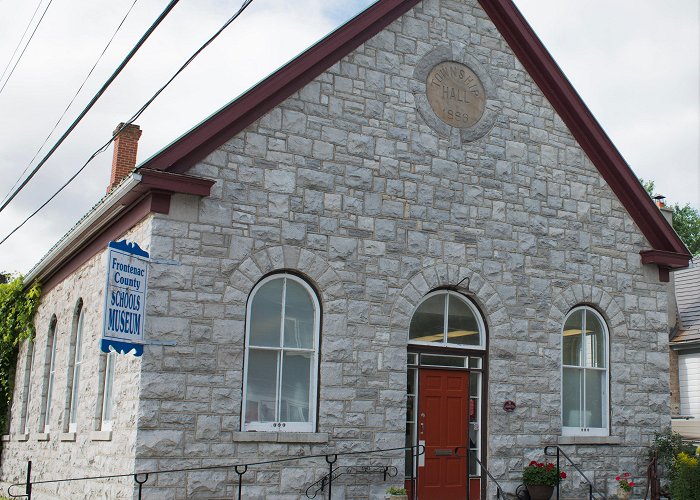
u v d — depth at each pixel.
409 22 15.52
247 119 13.62
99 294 15.27
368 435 13.77
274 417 13.28
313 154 14.10
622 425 16.56
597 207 17.11
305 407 13.58
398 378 14.20
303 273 13.74
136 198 13.16
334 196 14.17
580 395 16.45
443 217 15.18
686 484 15.20
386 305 14.33
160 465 12.12
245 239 13.29
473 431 15.16
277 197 13.66
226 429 12.66
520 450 15.22
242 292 13.12
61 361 17.66
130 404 12.48
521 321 15.68
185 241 12.84
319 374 13.62
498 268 15.60
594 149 17.25
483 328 15.45
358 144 14.55
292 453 13.11
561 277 16.33
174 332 12.52
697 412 23.19
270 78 13.71
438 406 14.88
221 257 13.06
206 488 12.38
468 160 15.66
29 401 20.42
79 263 17.12
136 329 12.02
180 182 12.70
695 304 24.72
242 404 13.01
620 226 17.34
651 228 17.70
